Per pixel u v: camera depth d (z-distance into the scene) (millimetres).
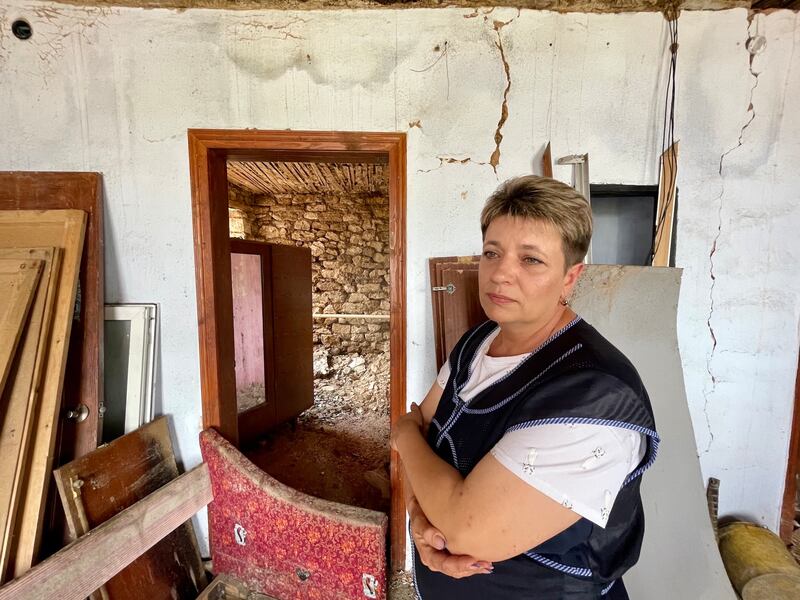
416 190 1456
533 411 536
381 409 3305
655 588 1228
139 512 1251
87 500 1206
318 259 4633
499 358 709
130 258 1490
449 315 1417
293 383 2926
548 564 623
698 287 1449
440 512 586
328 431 2896
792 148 1386
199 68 1408
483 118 1422
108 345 1485
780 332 1454
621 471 512
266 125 1433
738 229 1424
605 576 631
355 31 1397
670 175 1376
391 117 1428
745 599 1249
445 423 759
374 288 4629
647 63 1384
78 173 1417
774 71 1362
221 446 1482
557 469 491
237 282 2566
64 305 1278
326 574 1368
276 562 1439
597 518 493
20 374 1178
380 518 1309
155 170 1451
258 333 2602
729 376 1483
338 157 1560
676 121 1396
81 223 1364
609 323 1333
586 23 1378
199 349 1526
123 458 1347
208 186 1460
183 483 1407
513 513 507
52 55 1396
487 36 1390
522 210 637
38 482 1149
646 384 1315
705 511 1286
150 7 1382
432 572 780
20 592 961
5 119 1415
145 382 1486
